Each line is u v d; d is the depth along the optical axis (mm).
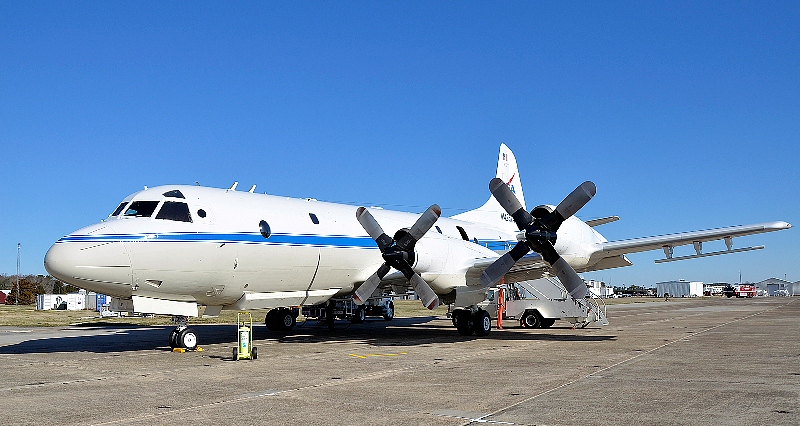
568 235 19516
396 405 8633
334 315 25547
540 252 17250
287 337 20562
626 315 36594
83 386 10477
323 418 7855
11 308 70062
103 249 14336
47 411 8383
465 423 7520
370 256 19953
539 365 12695
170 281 15383
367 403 8789
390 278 19594
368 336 20859
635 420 7535
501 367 12445
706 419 7523
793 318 30391
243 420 7770
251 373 11922
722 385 9883
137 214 15453
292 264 17641
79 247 14211
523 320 24984
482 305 21156
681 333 20812
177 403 8898
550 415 7883
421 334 21719
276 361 13836
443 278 19469
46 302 64312
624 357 13875
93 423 7645
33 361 14094
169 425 7520
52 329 26734
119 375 11766
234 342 18594
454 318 21250
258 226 16875
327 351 15961
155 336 21469
